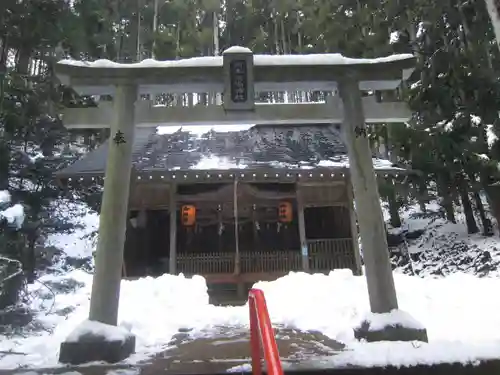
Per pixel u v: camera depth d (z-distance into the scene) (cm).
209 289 1416
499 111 1452
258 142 1516
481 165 1439
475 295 891
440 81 1586
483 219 1728
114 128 594
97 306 516
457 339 532
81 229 1719
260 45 2552
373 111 648
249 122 648
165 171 1266
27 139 1595
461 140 1483
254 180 1296
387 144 1855
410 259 1736
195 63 621
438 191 1973
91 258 1530
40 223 1327
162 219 1528
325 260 1338
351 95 637
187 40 2528
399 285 1045
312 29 2306
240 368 411
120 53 2256
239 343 555
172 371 409
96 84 609
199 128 1653
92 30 1653
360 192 605
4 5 1268
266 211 1492
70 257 1502
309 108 650
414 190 1897
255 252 1416
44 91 1525
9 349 532
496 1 341
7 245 988
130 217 1463
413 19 1806
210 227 1550
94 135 2075
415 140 1602
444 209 2119
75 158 1747
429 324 658
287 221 1402
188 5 2534
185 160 1354
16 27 1389
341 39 2048
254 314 320
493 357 417
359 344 518
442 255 1678
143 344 570
